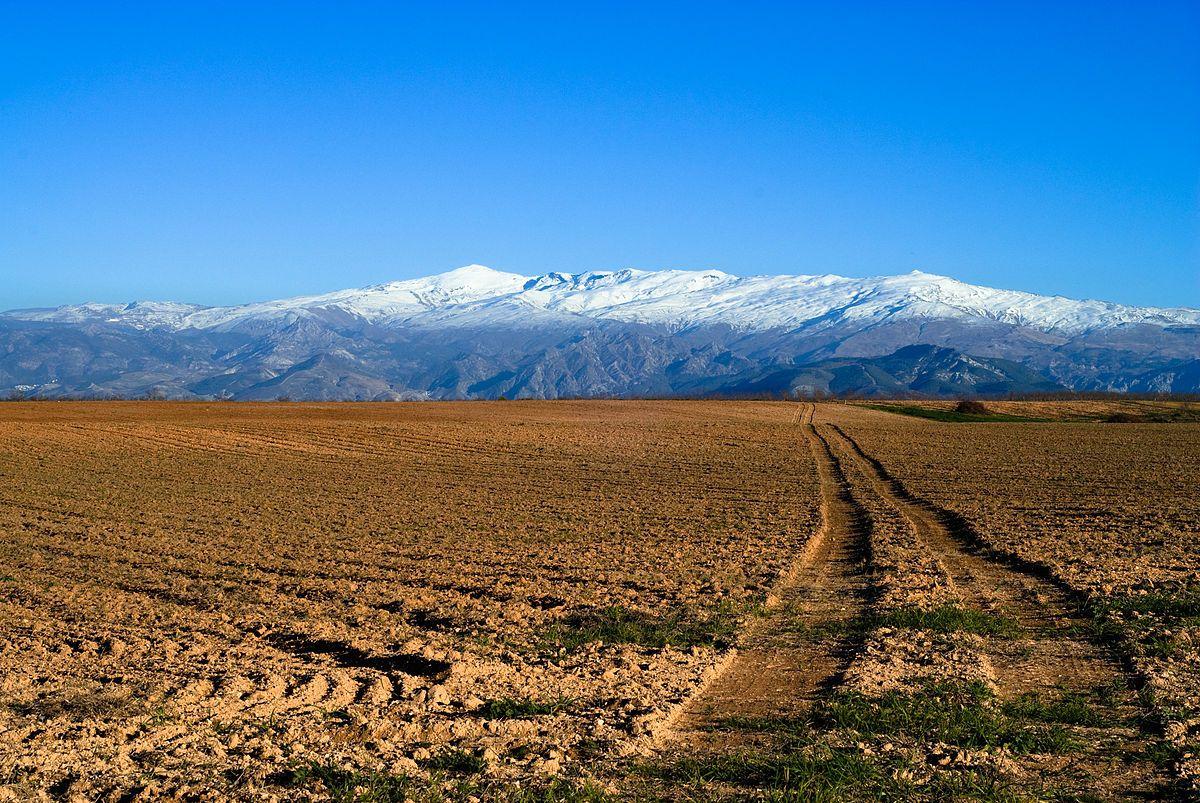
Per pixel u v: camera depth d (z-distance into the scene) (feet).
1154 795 28.02
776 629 50.39
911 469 141.90
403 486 124.26
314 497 112.37
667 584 61.57
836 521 93.50
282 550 75.77
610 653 44.91
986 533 80.79
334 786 28.66
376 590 60.75
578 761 30.86
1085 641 46.52
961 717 34.30
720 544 77.87
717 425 250.78
